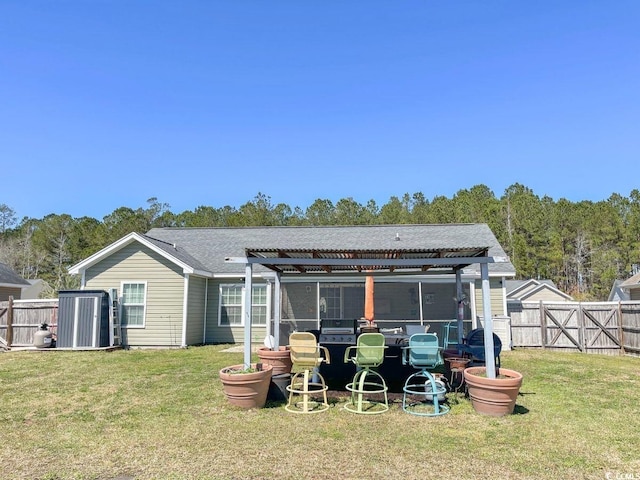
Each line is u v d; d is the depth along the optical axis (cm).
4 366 992
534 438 470
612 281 3559
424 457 413
